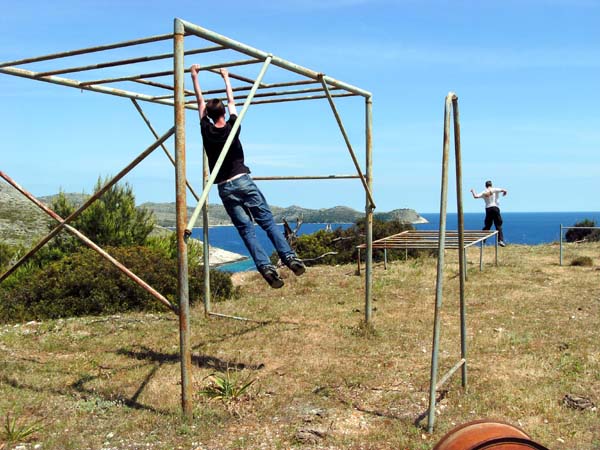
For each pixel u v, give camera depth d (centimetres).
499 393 624
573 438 518
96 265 1173
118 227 1611
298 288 1358
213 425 547
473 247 2127
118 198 1672
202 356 779
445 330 905
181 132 545
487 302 1126
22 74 724
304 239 2062
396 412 579
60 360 772
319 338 861
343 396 625
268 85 848
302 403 605
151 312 1127
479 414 572
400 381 668
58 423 552
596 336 845
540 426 543
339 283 1393
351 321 975
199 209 544
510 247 2145
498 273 1483
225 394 616
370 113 861
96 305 1123
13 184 693
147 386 660
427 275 1482
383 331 899
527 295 1184
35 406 597
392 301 1160
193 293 1234
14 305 1115
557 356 750
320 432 522
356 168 825
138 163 643
